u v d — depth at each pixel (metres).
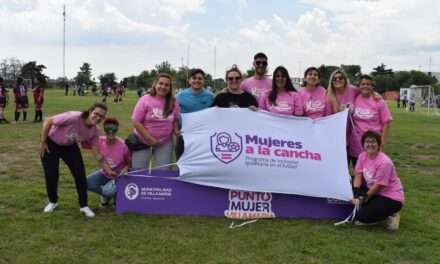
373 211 6.11
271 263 4.95
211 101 7.25
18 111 19.89
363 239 5.77
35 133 15.48
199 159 6.55
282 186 6.52
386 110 7.05
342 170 6.59
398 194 6.12
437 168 11.27
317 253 5.24
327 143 6.71
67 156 6.40
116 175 6.62
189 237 5.66
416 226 6.38
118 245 5.32
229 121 6.72
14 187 7.92
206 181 6.53
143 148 6.75
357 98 7.19
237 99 7.05
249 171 6.53
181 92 7.30
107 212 6.64
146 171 6.65
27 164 10.09
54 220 6.16
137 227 5.97
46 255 5.00
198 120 6.74
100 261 4.88
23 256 4.95
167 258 4.99
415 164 11.84
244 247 5.38
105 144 6.74
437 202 7.77
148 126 6.62
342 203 6.62
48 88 106.38
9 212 6.50
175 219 6.37
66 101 42.00
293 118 6.80
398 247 5.54
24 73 110.94
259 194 6.62
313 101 7.03
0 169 9.51
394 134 19.62
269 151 6.59
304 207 6.66
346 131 6.98
